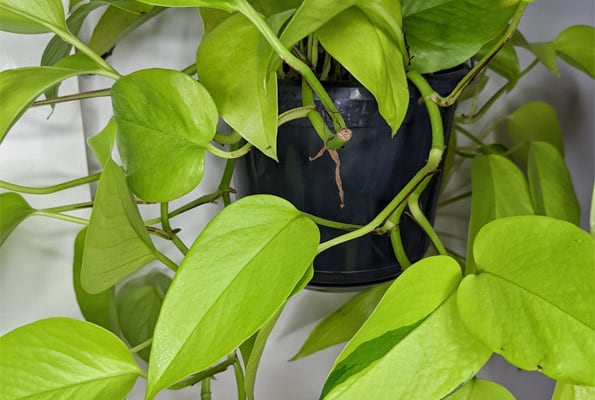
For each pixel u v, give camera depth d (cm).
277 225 32
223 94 33
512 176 44
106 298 47
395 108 32
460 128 55
